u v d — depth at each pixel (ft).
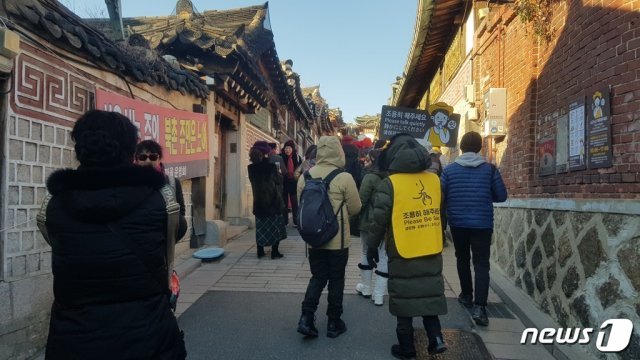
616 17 11.32
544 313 14.39
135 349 5.98
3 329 10.34
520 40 18.60
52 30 11.51
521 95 18.40
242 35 27.43
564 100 14.21
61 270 6.07
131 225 6.18
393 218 11.66
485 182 14.53
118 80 15.83
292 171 30.58
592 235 11.69
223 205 33.45
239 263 22.00
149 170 6.57
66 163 12.57
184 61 25.08
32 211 11.32
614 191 11.16
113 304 6.10
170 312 6.73
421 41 31.22
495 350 12.51
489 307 16.08
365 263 16.84
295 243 27.53
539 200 15.49
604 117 11.62
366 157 27.58
